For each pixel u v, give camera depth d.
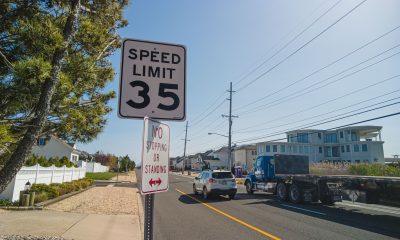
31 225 9.54
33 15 4.88
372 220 11.77
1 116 4.68
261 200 19.12
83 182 24.70
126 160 91.00
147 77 3.46
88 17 6.48
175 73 3.56
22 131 4.95
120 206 15.04
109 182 35.66
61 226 9.57
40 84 4.37
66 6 5.33
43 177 19.41
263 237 9.05
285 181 18.97
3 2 4.71
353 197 14.67
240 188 29.83
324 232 9.66
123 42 3.47
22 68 3.92
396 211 14.18
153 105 3.43
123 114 3.33
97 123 7.64
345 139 65.25
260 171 22.67
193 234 9.48
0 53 4.36
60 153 47.38
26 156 4.75
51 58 4.78
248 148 82.56
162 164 3.21
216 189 19.64
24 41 4.70
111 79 7.37
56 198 16.48
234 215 13.05
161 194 22.75
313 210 14.52
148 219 2.99
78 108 6.68
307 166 21.30
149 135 3.04
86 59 5.68
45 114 4.70
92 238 8.26
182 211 14.27
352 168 32.16
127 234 8.98
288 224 11.00
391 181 12.60
